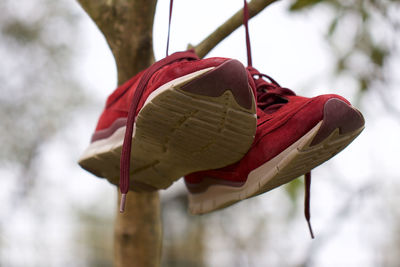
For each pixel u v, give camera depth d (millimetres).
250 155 1425
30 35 5918
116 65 1975
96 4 1933
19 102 5941
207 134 1346
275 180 1390
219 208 1585
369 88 3127
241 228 6305
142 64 1930
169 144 1422
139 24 1898
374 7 3002
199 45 1715
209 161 1474
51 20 5965
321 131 1286
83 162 1747
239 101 1247
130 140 1335
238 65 1219
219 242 6527
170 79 1258
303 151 1309
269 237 6035
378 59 3086
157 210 2094
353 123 1320
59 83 6062
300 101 1425
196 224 6574
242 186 1475
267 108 1521
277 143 1358
